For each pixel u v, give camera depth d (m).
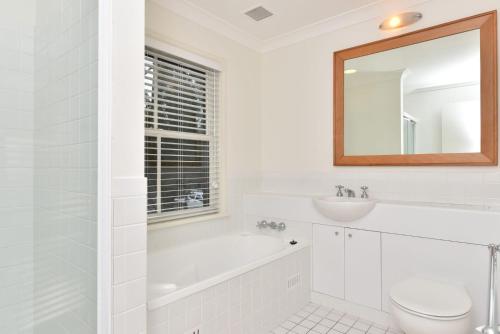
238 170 3.04
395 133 2.42
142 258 1.34
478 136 2.07
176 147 2.51
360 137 2.60
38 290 1.68
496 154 2.00
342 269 2.40
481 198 2.06
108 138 1.24
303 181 2.98
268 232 2.88
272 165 3.23
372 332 2.09
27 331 1.70
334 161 2.74
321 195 2.84
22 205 1.71
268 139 3.27
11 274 1.66
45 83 1.67
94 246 1.30
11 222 1.68
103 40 1.25
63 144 1.52
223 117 2.88
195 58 2.60
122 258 1.26
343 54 2.69
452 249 1.91
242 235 2.85
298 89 3.03
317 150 2.88
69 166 1.47
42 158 1.69
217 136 2.87
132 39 1.33
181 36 2.49
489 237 1.79
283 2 2.45
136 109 1.34
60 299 1.52
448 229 1.93
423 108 2.29
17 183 1.70
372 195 2.54
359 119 2.60
